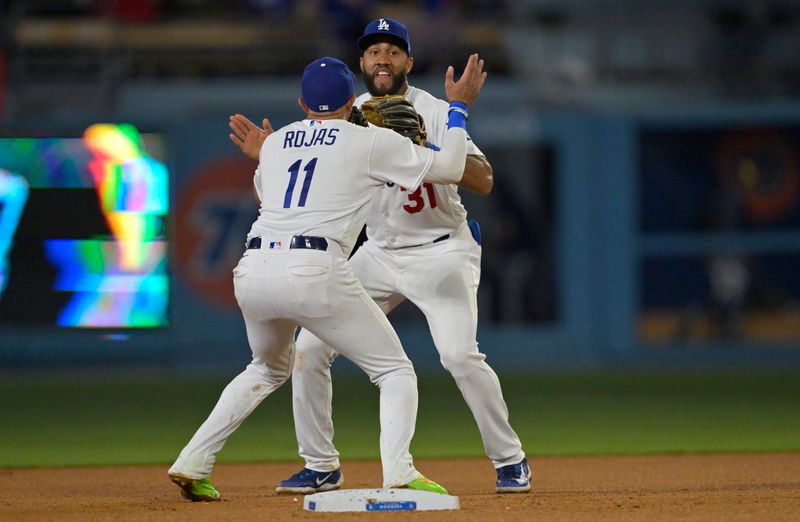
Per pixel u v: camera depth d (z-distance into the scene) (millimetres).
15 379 58906
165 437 36500
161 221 61531
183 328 62000
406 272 21531
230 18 71938
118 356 61750
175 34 70750
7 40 67625
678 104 69750
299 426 22203
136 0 71562
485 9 73062
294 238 19125
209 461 20391
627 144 66312
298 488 22203
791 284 68062
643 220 67750
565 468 27875
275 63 70250
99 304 61219
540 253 65875
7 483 25750
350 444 34219
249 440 35156
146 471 28219
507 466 21906
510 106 65250
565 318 65938
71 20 70312
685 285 68125
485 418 21469
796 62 73625
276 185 19703
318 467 22344
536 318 65938
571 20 73125
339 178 19328
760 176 67875
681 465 28234
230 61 70250
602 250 66438
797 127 67562
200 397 49438
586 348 66062
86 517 18766
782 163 67750
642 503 19906
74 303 60969
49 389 53656
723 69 73500
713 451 31344
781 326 68062
